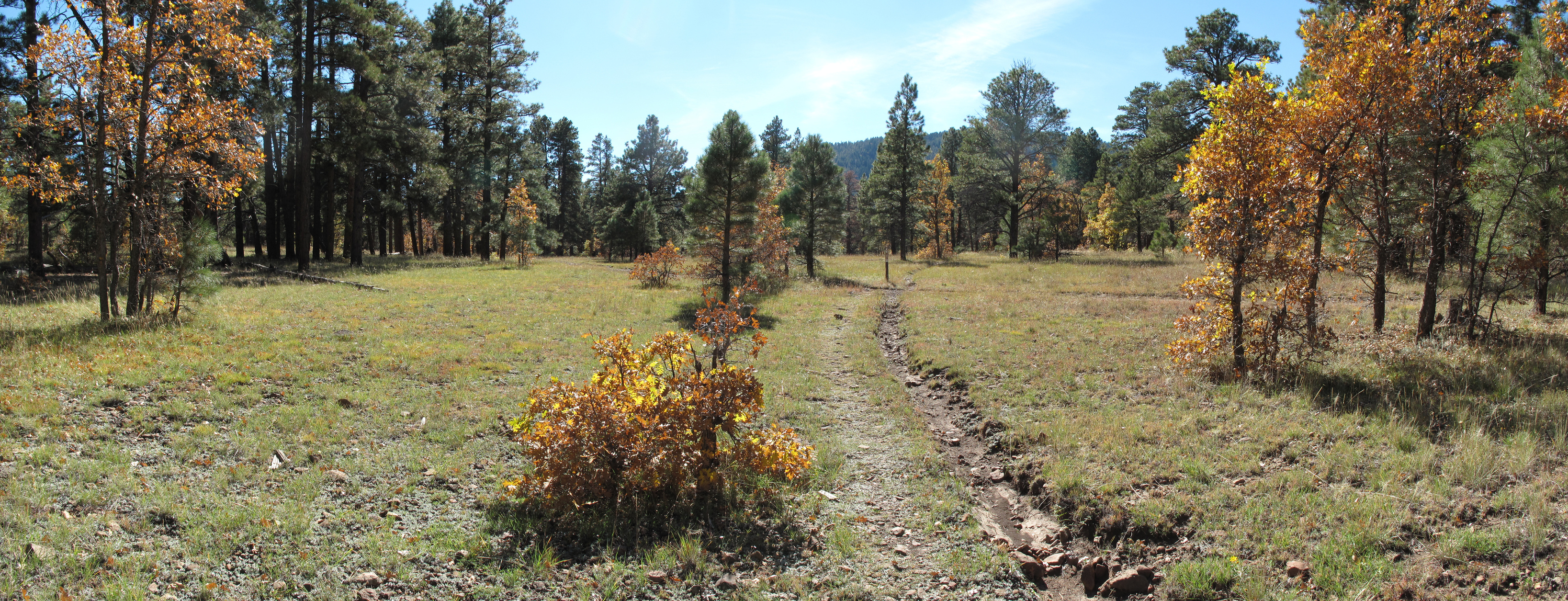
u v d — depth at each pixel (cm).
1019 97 4244
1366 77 1069
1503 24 1076
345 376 902
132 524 484
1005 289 2294
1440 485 546
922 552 524
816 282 2695
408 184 3825
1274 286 970
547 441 556
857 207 7500
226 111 1287
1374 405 775
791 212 3180
